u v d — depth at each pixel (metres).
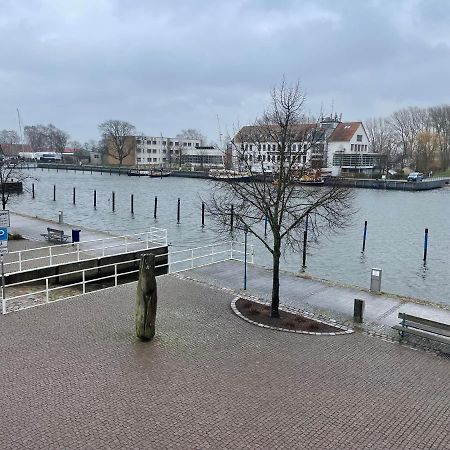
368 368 13.03
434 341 14.98
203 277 22.09
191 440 9.41
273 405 10.85
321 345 14.57
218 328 15.69
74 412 10.31
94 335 14.68
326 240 42.84
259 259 35.75
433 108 142.12
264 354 13.75
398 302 19.00
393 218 58.97
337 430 9.94
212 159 156.12
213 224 51.88
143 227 51.38
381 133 141.62
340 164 113.94
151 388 11.47
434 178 114.19
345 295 19.84
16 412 10.26
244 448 9.21
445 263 36.28
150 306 14.19
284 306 18.36
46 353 13.28
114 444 9.20
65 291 21.06
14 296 19.41
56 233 30.97
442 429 10.09
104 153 174.75
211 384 11.78
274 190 26.53
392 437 9.75
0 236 16.81
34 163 169.50
